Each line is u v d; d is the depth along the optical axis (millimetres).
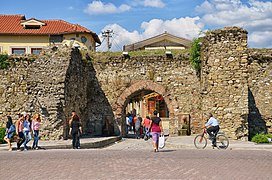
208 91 28719
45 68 27406
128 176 12828
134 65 32625
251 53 31578
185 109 32031
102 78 32781
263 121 31031
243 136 27812
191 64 32031
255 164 15281
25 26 51750
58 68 27375
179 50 32625
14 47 50719
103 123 32438
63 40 51500
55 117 26594
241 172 13492
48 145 23484
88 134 32438
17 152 20812
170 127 32062
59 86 26891
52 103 26656
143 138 33844
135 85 32469
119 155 18172
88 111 32688
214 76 28500
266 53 31516
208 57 28922
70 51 28266
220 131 28062
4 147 23266
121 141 30984
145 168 14281
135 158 16875
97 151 20516
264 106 31156
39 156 17969
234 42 28250
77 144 23828
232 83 28141
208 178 12461
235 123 27891
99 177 12680
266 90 31281
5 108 28234
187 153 19266
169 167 14469
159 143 22094
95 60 32938
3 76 28609
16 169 14266
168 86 32281
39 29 51719
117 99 32562
